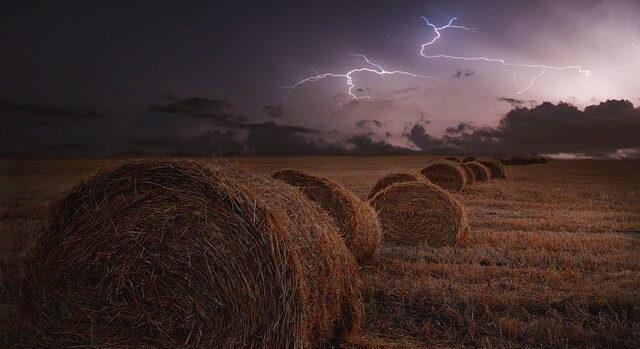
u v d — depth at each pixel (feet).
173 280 15.99
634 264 27.68
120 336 16.37
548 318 19.39
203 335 15.70
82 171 127.54
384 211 35.96
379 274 25.64
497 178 105.09
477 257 29.58
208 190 16.06
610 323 19.10
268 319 15.23
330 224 18.31
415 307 21.15
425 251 32.14
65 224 17.25
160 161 16.74
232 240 15.64
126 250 16.46
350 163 215.92
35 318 17.25
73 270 16.90
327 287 16.94
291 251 15.30
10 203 52.31
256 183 17.04
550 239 33.73
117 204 16.75
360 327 18.70
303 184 28.30
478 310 20.57
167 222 16.24
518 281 24.45
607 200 61.82
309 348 16.44
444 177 70.64
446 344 17.79
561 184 87.30
